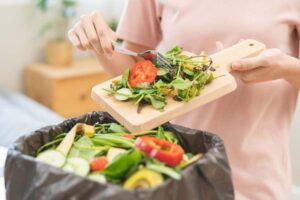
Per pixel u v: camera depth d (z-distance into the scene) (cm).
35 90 288
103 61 116
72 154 69
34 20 293
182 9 107
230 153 103
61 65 289
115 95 77
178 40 109
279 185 101
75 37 98
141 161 61
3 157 102
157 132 76
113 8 325
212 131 105
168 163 61
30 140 72
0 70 289
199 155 67
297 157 220
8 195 64
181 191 58
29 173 61
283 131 106
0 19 280
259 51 89
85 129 75
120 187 54
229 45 103
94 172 63
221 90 78
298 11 101
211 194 64
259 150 101
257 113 103
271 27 101
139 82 78
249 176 100
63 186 56
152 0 116
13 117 216
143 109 74
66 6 294
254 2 102
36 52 300
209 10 105
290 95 106
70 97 277
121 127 78
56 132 76
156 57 83
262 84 103
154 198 54
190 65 81
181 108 75
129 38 119
